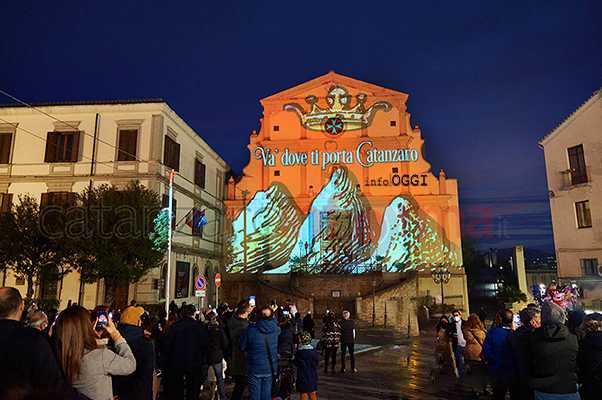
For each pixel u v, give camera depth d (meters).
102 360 3.94
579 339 5.54
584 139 26.44
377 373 13.18
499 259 47.47
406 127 36.97
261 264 35.88
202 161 33.59
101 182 25.75
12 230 19.83
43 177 26.17
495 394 6.80
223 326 9.46
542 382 4.50
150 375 5.69
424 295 33.41
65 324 3.80
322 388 10.97
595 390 4.76
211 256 33.88
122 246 20.22
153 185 25.25
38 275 21.45
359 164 36.78
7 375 1.92
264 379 7.11
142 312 6.12
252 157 37.66
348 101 37.81
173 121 28.20
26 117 27.19
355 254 35.19
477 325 10.08
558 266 27.38
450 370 12.08
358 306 30.64
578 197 26.56
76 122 26.69
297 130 37.88
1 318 3.30
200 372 7.92
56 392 1.97
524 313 5.46
